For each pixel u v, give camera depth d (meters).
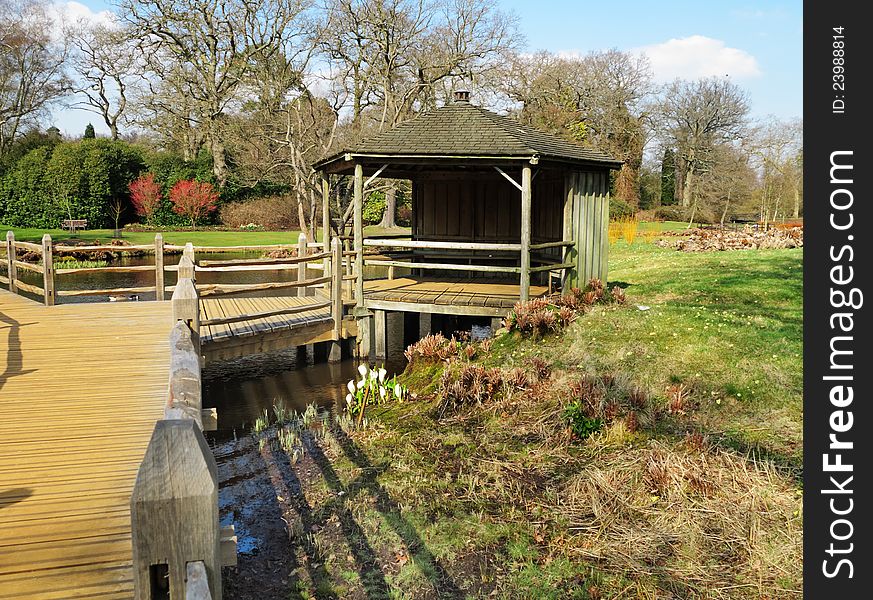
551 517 5.13
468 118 11.30
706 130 46.72
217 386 9.46
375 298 10.90
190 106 34.19
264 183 38.44
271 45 26.39
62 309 9.98
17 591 2.87
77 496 3.79
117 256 25.61
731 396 6.91
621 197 39.34
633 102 41.66
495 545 4.83
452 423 7.08
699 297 11.34
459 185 14.03
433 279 13.70
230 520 5.38
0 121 40.44
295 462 6.46
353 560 4.74
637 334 8.75
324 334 10.30
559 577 4.43
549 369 8.01
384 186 26.92
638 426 6.35
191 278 7.33
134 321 9.04
